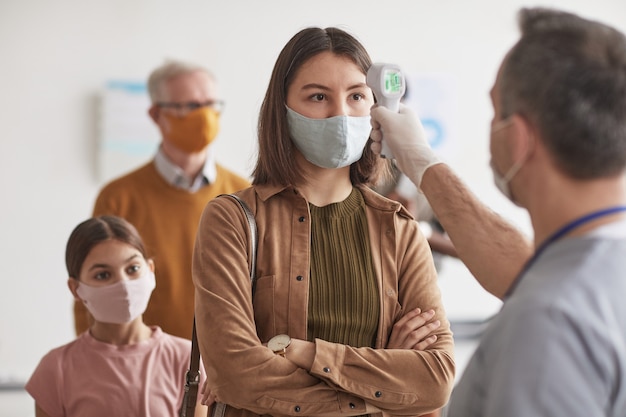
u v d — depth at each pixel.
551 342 1.18
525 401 1.17
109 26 5.27
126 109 5.27
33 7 5.19
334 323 1.93
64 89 5.23
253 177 2.11
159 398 2.51
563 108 1.24
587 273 1.22
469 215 1.69
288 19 5.45
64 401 2.49
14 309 5.18
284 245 1.97
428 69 5.62
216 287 1.93
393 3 5.58
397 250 2.04
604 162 1.24
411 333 1.98
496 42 5.70
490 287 1.64
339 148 1.95
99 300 2.48
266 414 1.90
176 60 3.69
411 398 1.90
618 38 1.27
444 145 5.65
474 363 1.29
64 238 5.24
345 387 1.86
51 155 5.22
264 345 1.92
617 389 1.19
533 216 1.32
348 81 1.97
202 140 3.48
